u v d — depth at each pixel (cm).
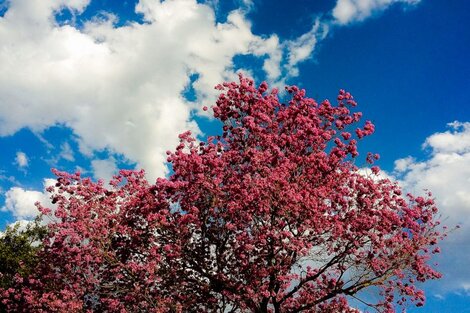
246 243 1709
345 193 1848
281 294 1817
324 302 1962
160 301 1747
